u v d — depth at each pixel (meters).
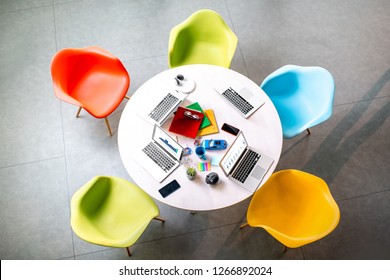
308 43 4.27
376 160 3.67
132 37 4.30
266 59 4.18
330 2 4.46
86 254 3.33
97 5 4.47
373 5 4.45
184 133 2.94
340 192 3.54
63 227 3.44
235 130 2.95
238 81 3.17
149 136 2.95
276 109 3.35
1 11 4.45
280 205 2.96
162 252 3.33
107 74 3.55
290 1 4.46
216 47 3.67
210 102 3.08
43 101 3.96
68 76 3.41
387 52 4.21
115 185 3.02
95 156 3.71
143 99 3.08
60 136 3.80
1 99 3.97
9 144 3.76
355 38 4.29
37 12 4.45
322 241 3.35
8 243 3.37
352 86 4.03
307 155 3.70
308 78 3.30
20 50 4.23
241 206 3.47
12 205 3.51
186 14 4.43
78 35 4.32
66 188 3.58
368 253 3.30
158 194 2.75
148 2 4.47
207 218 3.44
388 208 3.47
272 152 2.88
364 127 3.82
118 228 2.90
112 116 3.89
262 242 3.34
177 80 3.10
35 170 3.65
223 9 4.45
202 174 2.81
